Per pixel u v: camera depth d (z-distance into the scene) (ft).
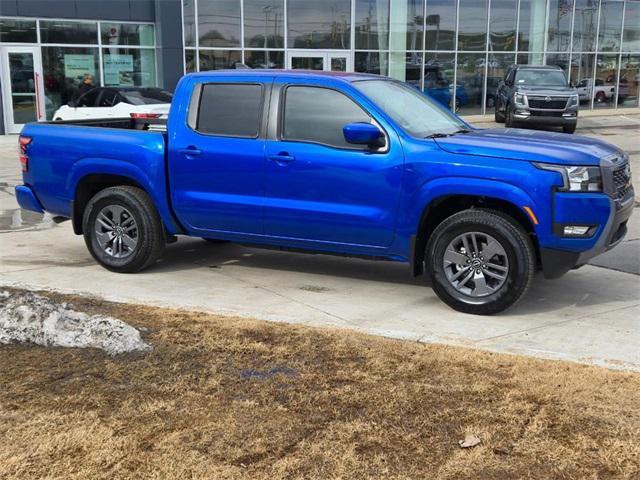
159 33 75.92
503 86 78.48
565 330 17.43
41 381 13.80
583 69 100.48
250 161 20.62
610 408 12.71
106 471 10.65
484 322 18.11
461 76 91.61
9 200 37.19
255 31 80.33
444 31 89.30
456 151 18.44
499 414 12.48
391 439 11.66
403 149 18.90
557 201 17.49
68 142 23.27
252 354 15.24
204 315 17.99
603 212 17.71
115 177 23.15
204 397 13.15
